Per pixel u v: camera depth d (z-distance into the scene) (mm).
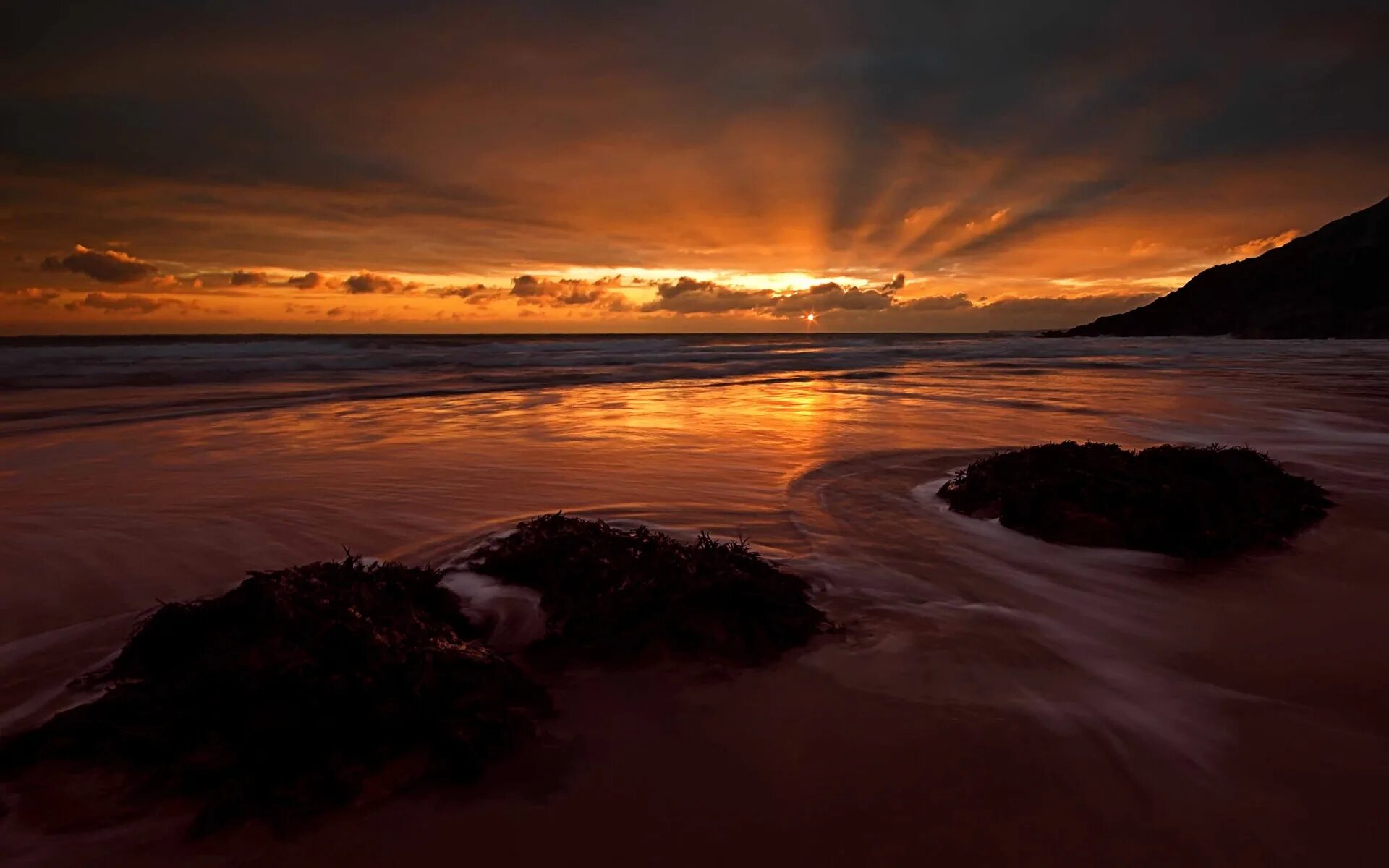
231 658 2578
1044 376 21438
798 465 7527
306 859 1979
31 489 6293
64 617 3561
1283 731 2629
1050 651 3307
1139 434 9781
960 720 2721
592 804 2234
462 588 3881
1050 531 5020
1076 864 1982
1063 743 2568
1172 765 2438
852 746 2555
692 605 3430
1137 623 3637
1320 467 7559
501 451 8344
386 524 5258
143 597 3842
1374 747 2520
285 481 6664
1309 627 3564
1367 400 14148
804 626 3455
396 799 2223
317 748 2312
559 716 2744
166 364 21359
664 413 12109
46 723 2434
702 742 2582
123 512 5512
